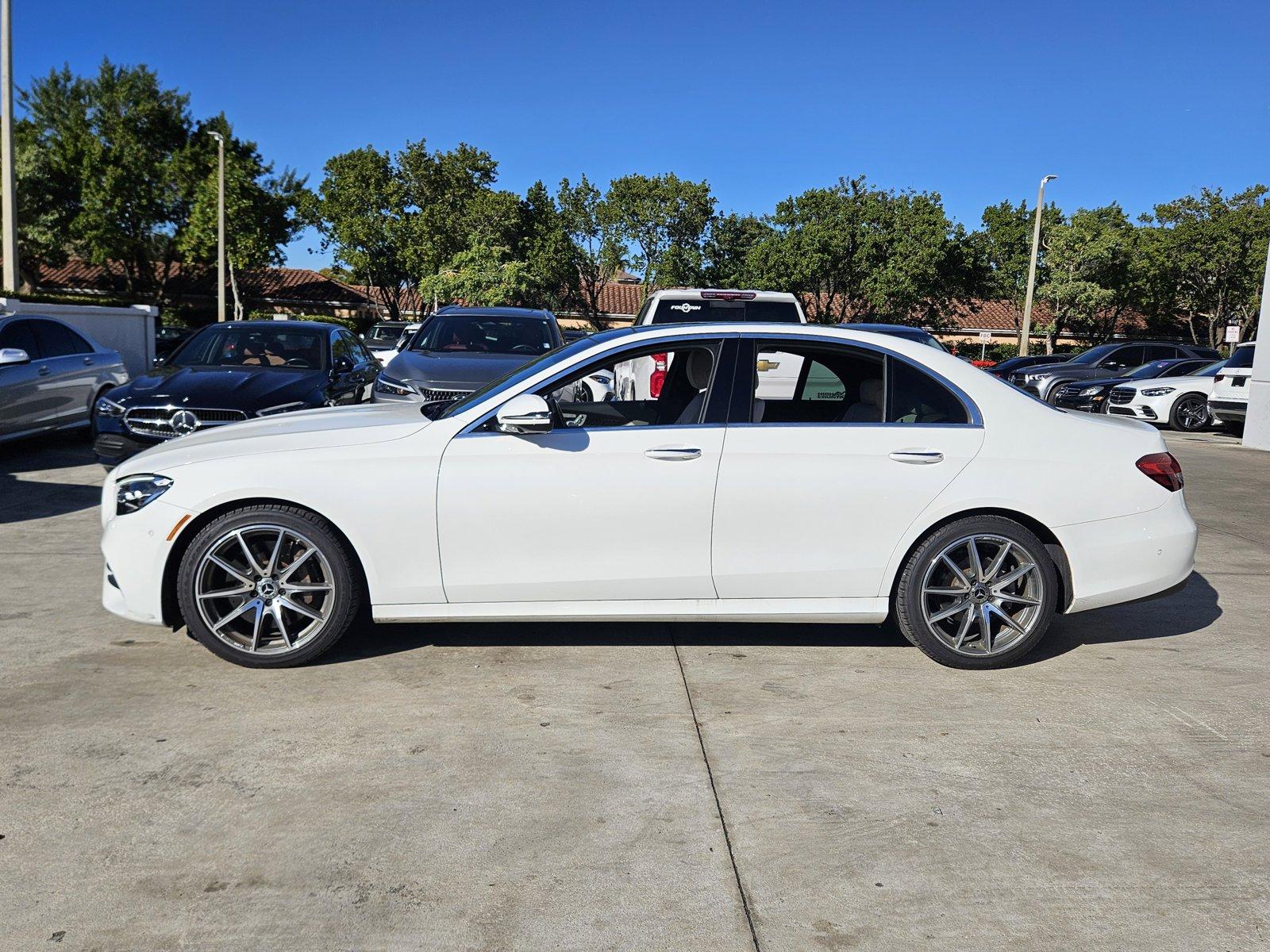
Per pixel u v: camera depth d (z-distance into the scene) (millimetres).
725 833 2889
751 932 2416
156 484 4039
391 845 2795
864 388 4344
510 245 49656
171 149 42781
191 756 3332
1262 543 7164
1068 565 4230
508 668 4230
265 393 8227
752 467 4098
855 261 45281
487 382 8766
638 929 2424
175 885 2580
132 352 15898
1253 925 2465
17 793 3047
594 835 2863
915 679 4188
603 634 4715
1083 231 44562
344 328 10734
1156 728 3695
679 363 4605
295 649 4113
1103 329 51812
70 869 2643
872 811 3033
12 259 17094
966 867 2719
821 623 4477
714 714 3773
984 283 45688
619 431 4125
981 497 4145
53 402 9969
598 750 3438
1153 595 4309
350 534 4039
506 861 2723
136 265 43656
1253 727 3717
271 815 2949
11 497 7914
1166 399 16422
